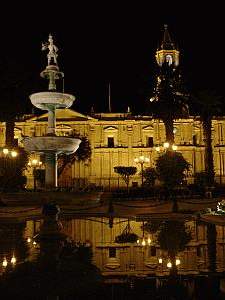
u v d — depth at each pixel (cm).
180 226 2386
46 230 1950
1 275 1134
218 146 8769
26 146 3631
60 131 8806
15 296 929
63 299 902
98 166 8781
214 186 6719
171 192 5222
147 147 8775
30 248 1602
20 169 5328
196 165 8675
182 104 5681
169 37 9106
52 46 3641
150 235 1966
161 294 934
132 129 8875
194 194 5666
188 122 8744
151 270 1189
